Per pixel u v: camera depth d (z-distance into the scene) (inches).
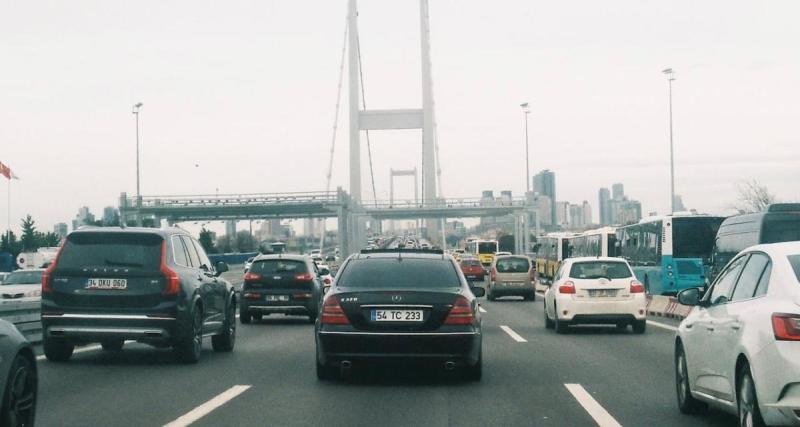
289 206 2758.4
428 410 376.8
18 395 290.2
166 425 338.3
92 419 351.3
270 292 936.9
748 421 286.2
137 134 2664.9
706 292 366.9
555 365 546.0
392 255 479.5
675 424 342.3
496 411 374.3
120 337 526.9
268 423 344.2
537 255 2674.7
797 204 848.9
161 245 537.6
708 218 1325.0
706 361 331.0
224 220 2923.2
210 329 589.0
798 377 261.1
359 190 4153.5
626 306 786.8
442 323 438.9
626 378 482.6
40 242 4003.4
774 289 288.2
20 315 647.8
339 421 349.7
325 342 440.5
